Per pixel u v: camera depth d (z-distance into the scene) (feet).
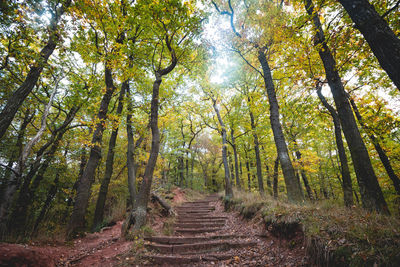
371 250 7.79
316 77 23.99
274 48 23.79
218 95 42.80
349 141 15.56
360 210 12.35
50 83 24.91
